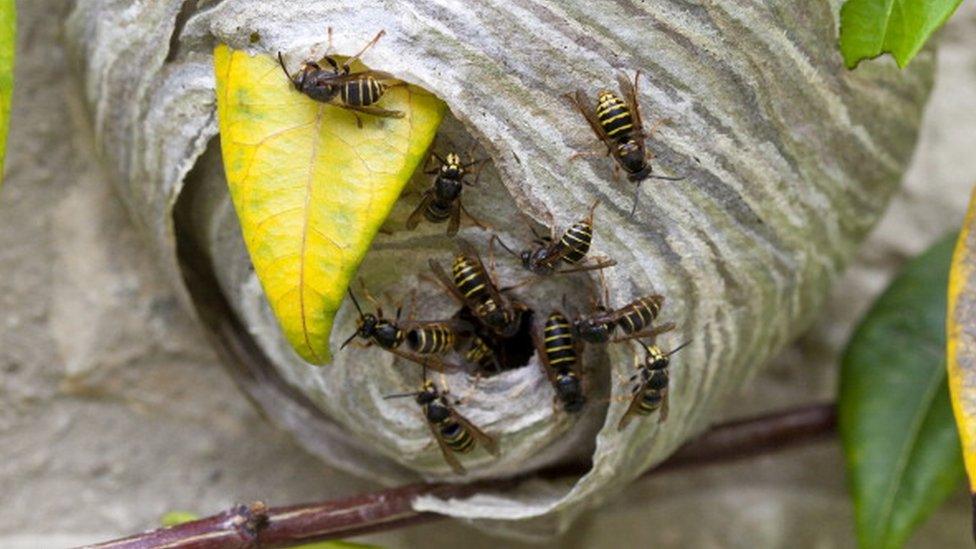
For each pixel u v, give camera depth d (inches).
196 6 20.2
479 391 20.9
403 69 19.7
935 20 19.6
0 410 23.1
